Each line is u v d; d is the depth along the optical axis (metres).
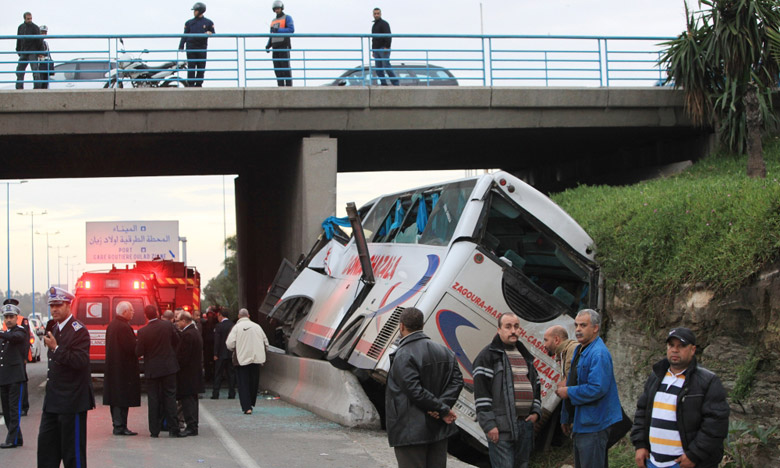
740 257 9.44
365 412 12.13
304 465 9.29
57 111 19.16
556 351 8.26
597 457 7.02
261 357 14.67
